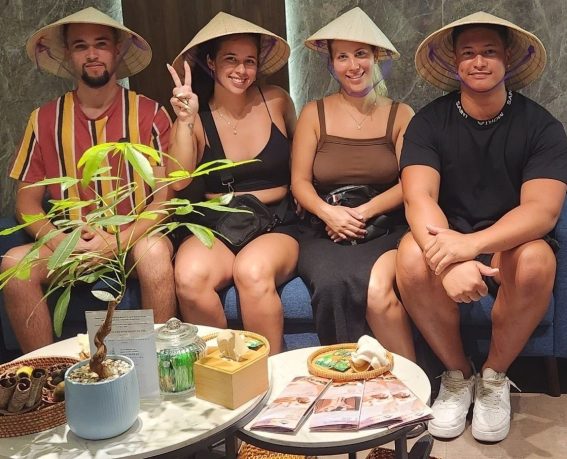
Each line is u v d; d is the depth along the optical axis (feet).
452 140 7.88
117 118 8.72
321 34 8.39
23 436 5.02
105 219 4.49
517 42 7.75
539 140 7.66
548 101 9.52
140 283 8.21
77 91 8.87
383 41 8.42
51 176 8.77
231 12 9.80
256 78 9.16
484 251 7.00
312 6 9.81
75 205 4.74
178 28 9.93
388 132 8.61
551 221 7.23
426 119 8.02
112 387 4.83
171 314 8.25
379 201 8.43
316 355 6.13
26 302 8.11
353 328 7.87
